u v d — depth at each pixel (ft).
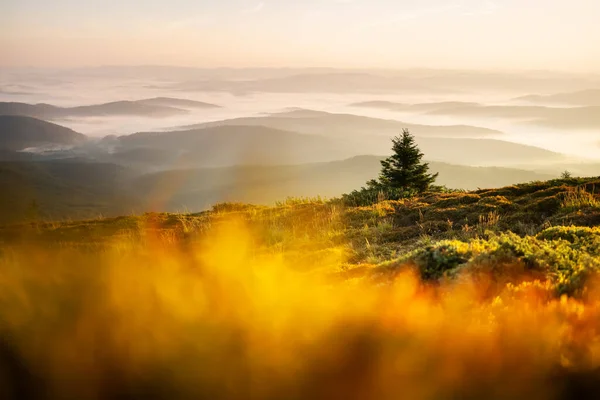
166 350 13.51
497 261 17.15
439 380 12.11
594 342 12.32
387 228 41.19
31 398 12.67
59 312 15.19
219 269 20.74
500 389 11.82
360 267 25.43
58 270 20.51
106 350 13.76
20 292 17.11
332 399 12.44
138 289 17.40
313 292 17.93
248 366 12.96
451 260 19.01
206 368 13.04
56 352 13.48
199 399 12.82
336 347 13.29
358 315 14.52
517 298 14.65
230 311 15.24
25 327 14.43
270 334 13.93
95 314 15.16
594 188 43.83
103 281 18.38
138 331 14.19
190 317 14.89
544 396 11.67
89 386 13.17
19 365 13.47
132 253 33.19
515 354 12.33
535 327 12.82
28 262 22.40
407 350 12.84
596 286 15.02
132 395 12.92
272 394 12.88
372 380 12.52
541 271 16.78
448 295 15.43
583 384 11.71
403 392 12.18
